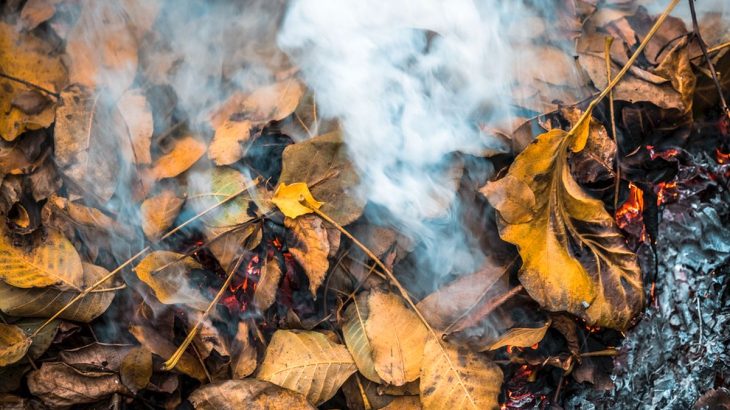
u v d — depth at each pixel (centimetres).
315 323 87
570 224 86
